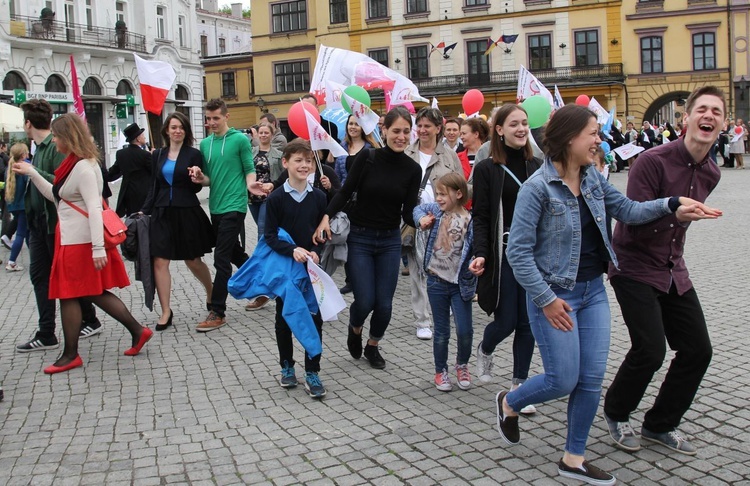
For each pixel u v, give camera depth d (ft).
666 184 13.43
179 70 145.28
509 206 15.93
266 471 13.67
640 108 139.64
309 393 17.72
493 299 15.79
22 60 114.01
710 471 13.19
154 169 24.39
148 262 24.18
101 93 128.06
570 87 140.46
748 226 44.80
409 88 32.58
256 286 17.93
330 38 158.61
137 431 15.79
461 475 13.26
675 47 136.05
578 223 12.50
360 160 18.34
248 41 232.53
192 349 22.12
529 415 16.12
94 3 126.41
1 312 27.84
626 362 13.80
